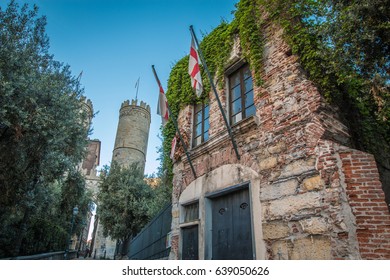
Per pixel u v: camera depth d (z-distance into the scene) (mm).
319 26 5379
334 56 4832
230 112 7516
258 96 6434
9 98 6684
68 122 8789
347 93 6113
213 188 6828
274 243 5012
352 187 4359
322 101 5215
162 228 9820
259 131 6117
